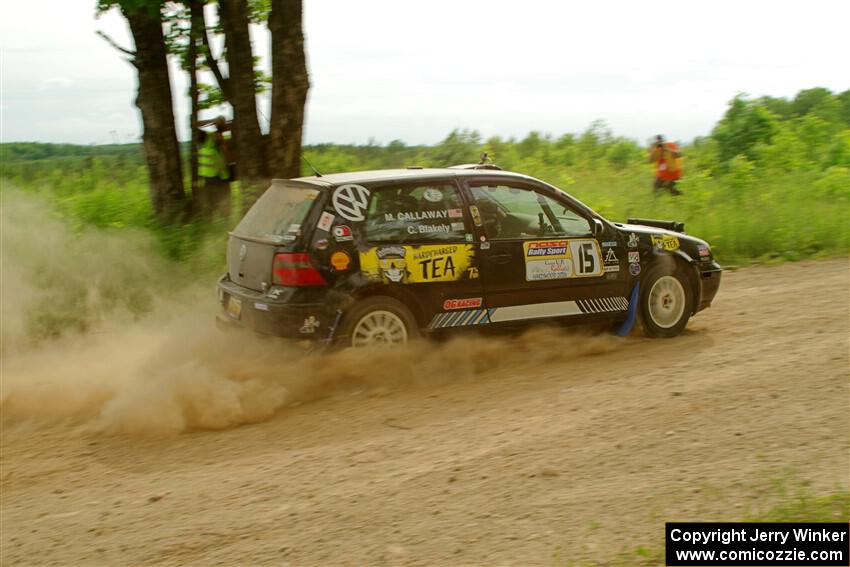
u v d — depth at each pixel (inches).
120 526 387.5
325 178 578.2
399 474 424.5
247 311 567.2
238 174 931.3
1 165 1406.3
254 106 903.1
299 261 539.8
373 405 531.8
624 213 1233.4
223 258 876.6
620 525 357.7
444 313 581.3
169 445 485.1
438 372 589.0
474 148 1583.4
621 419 481.7
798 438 441.4
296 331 540.4
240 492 414.9
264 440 483.8
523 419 492.4
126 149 1473.9
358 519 378.0
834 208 1224.8
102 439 500.1
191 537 371.9
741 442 440.1
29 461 472.1
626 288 645.9
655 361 597.9
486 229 593.6
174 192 1016.2
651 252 653.9
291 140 858.8
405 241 566.9
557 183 1443.2
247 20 896.3
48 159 1540.4
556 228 621.0
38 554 366.6
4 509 414.3
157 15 908.6
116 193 1125.7
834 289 840.9
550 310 617.6
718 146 1862.7
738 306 780.0
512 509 378.9
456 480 413.1
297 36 846.5
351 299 551.5
